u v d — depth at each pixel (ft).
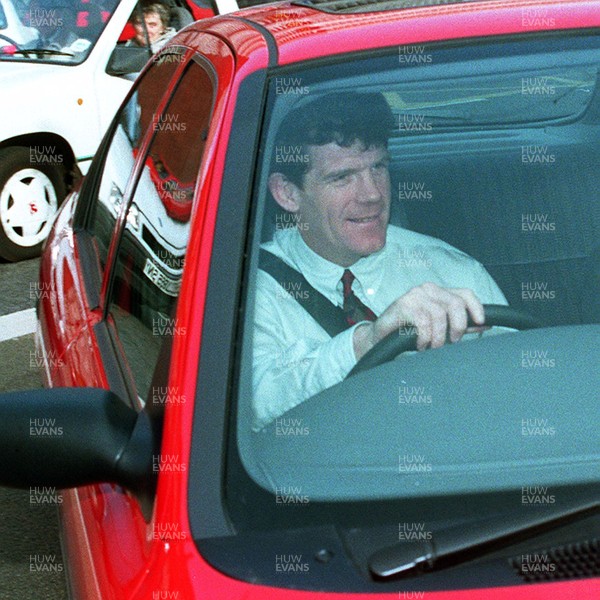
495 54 15.89
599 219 16.92
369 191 14.99
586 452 12.92
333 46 15.83
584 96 18.88
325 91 15.28
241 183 14.25
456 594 11.08
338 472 12.60
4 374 36.63
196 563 11.54
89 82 49.06
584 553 11.44
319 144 14.78
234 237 13.78
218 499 12.05
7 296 43.91
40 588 24.99
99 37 50.08
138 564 12.06
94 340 17.81
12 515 27.91
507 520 11.60
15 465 12.48
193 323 13.15
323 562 11.49
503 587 11.12
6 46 49.06
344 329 14.34
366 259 14.93
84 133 48.70
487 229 16.53
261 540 11.76
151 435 12.76
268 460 12.56
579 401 13.57
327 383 13.83
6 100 46.60
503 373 14.01
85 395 12.92
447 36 16.03
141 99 22.58
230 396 12.75
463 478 12.59
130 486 12.62
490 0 17.15
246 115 14.89
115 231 20.06
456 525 12.00
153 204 17.62
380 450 12.95
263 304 13.69
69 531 14.84
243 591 11.25
